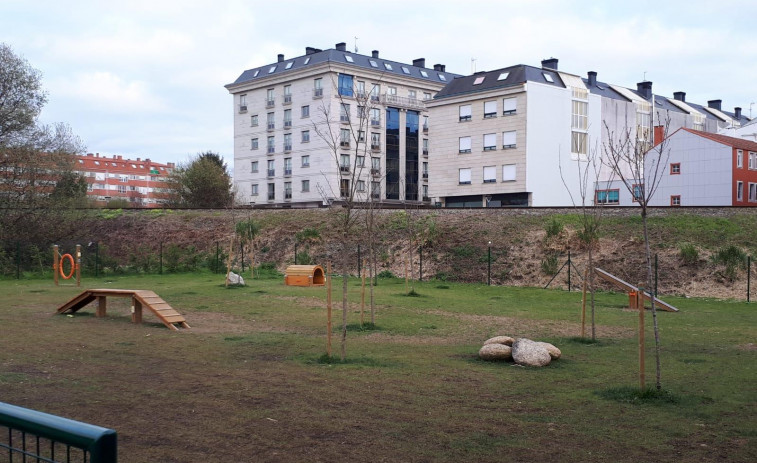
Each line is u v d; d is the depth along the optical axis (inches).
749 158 1807.3
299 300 848.3
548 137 2063.2
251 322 656.4
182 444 253.0
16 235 1311.5
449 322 669.9
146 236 1581.0
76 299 681.6
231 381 372.5
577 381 386.3
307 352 481.4
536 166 2034.9
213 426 279.0
